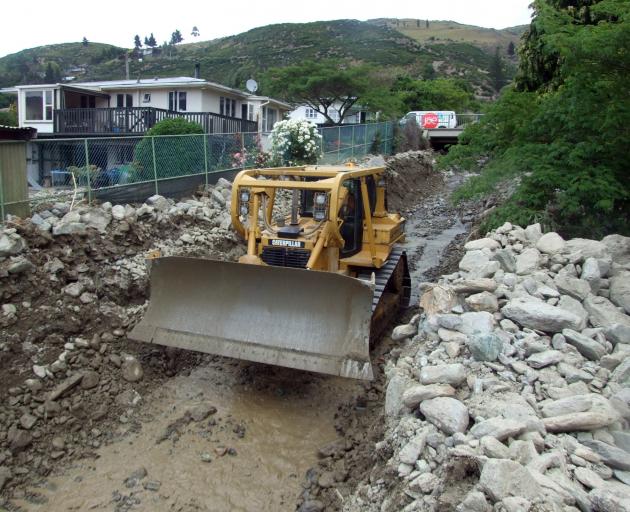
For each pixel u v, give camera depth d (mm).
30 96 25344
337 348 6504
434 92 48500
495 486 3619
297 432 6816
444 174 28750
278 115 32500
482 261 7527
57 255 8555
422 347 6262
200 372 8047
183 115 22625
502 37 164250
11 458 6004
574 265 7055
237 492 5812
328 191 7324
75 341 7512
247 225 7992
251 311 6926
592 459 4188
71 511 5504
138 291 8992
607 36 8094
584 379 5168
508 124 11141
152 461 6246
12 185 9086
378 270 8641
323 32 117250
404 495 4301
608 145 8969
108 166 12039
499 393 5039
